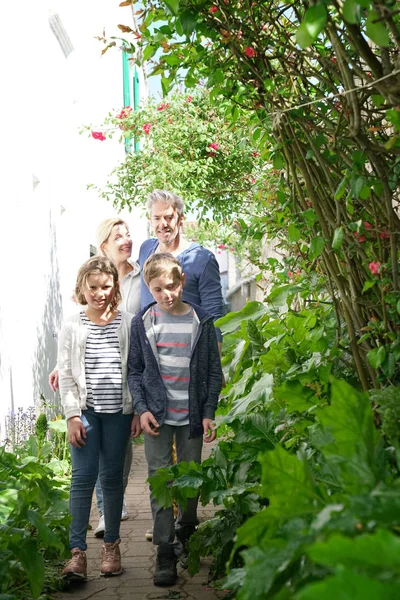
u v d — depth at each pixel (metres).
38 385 7.64
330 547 1.20
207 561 4.34
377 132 2.96
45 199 8.09
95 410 4.20
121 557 4.46
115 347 4.27
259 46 2.95
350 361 3.23
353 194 2.65
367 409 1.79
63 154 9.30
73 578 3.89
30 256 7.37
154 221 4.66
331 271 2.98
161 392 4.12
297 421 3.29
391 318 2.84
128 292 5.21
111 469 4.20
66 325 4.30
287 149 3.02
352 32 2.37
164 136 11.05
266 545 1.65
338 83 3.14
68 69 9.53
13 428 6.14
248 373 4.13
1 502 3.51
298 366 3.27
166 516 3.95
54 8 8.34
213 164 10.99
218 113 10.86
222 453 3.62
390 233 2.72
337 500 1.72
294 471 1.75
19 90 6.88
